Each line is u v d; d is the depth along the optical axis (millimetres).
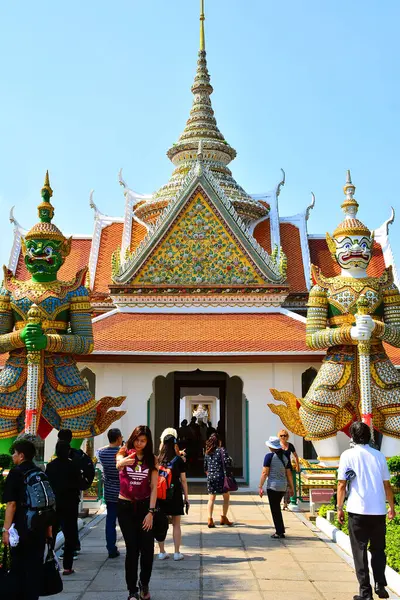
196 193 24266
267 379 21000
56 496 10141
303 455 22719
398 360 20797
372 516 8430
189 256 23859
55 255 17453
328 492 16172
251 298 23438
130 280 23672
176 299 23484
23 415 16781
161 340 21109
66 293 17281
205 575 10094
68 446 10602
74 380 16938
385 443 16953
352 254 17984
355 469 8641
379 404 17016
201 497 19453
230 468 14594
